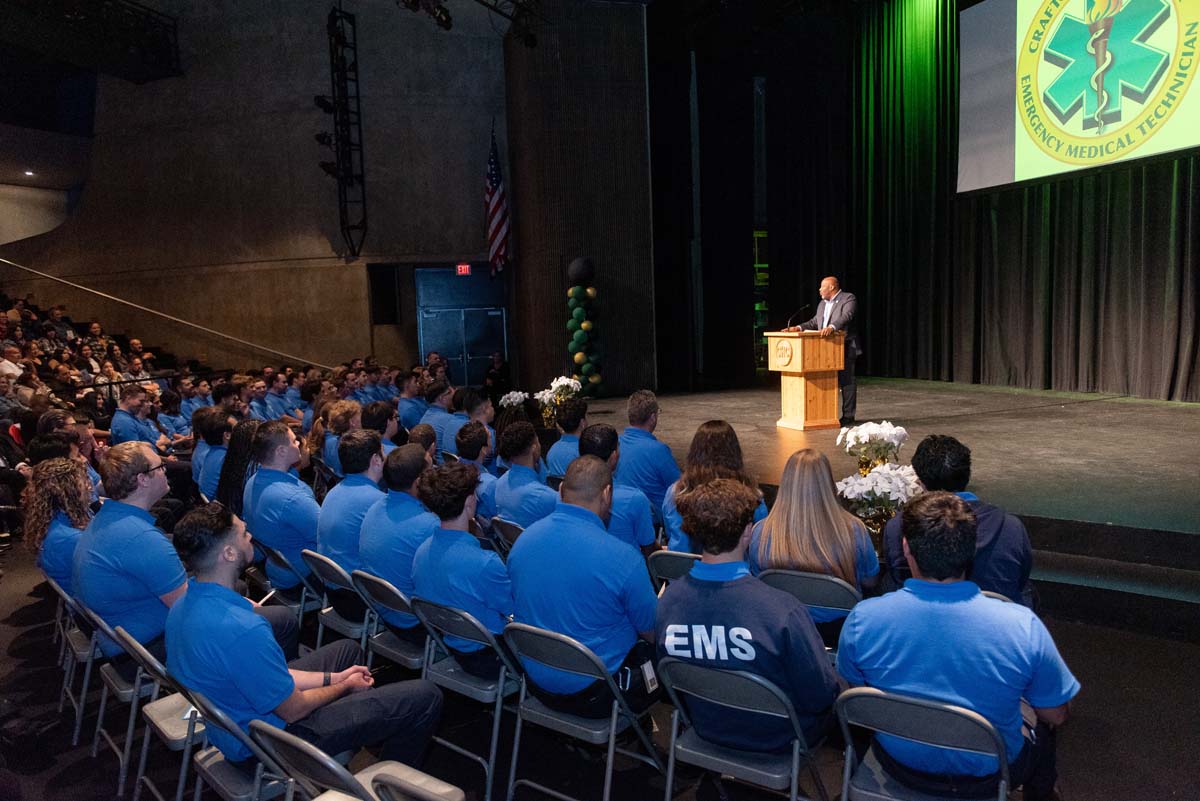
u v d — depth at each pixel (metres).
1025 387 10.63
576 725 2.49
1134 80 8.05
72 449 4.73
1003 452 5.86
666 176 13.98
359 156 13.63
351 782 1.78
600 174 12.08
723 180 14.69
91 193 14.73
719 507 2.14
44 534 3.32
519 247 13.48
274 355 14.00
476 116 13.91
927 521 1.89
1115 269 9.36
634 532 3.46
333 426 4.97
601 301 12.15
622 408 10.32
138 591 2.91
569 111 11.92
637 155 12.23
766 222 14.96
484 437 4.24
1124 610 3.72
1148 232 8.90
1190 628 3.57
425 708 2.56
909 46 11.77
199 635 2.19
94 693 3.72
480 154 13.98
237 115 13.81
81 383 10.60
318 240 13.77
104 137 14.59
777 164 14.20
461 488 2.76
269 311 13.96
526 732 3.18
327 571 3.25
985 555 2.59
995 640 1.84
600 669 2.32
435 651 3.03
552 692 2.55
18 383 9.09
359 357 13.88
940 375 11.97
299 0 13.51
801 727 2.16
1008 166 9.65
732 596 2.12
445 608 2.62
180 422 8.77
